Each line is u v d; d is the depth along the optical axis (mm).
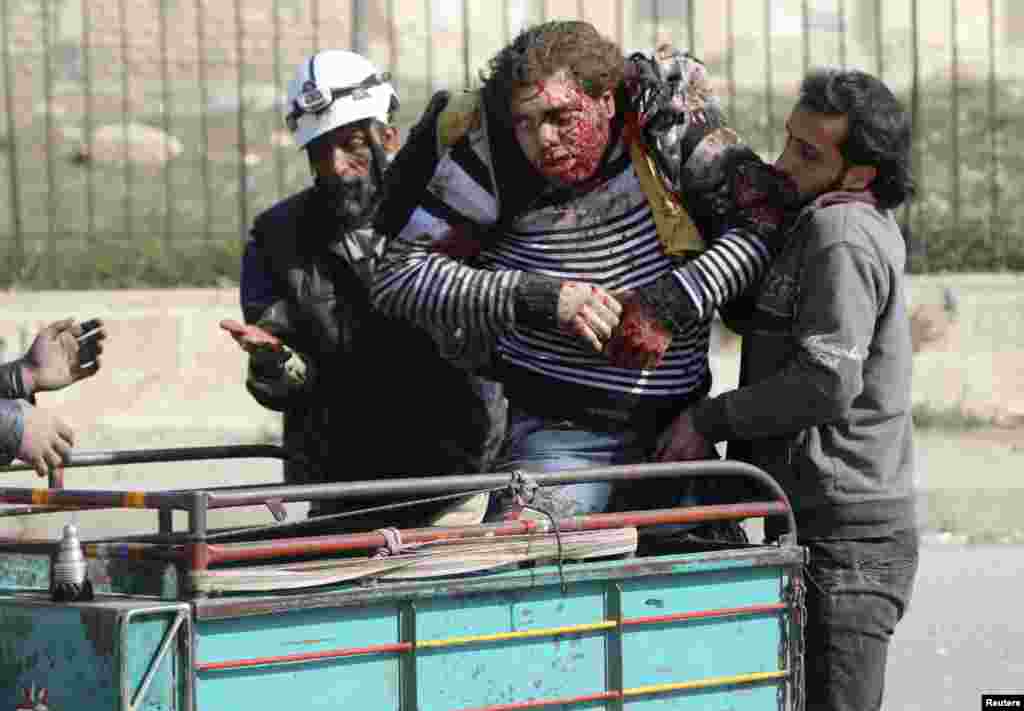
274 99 32094
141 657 7883
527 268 10242
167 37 32688
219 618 8062
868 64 35156
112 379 23938
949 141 32594
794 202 10273
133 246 27188
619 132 10164
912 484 10602
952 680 15992
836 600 10305
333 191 12031
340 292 12047
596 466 10305
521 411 10578
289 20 33000
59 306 24328
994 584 19719
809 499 10344
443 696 8695
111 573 9141
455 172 10016
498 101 9938
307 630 8344
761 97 33531
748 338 10586
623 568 9156
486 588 8766
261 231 12438
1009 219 29469
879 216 10234
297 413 12320
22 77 32312
